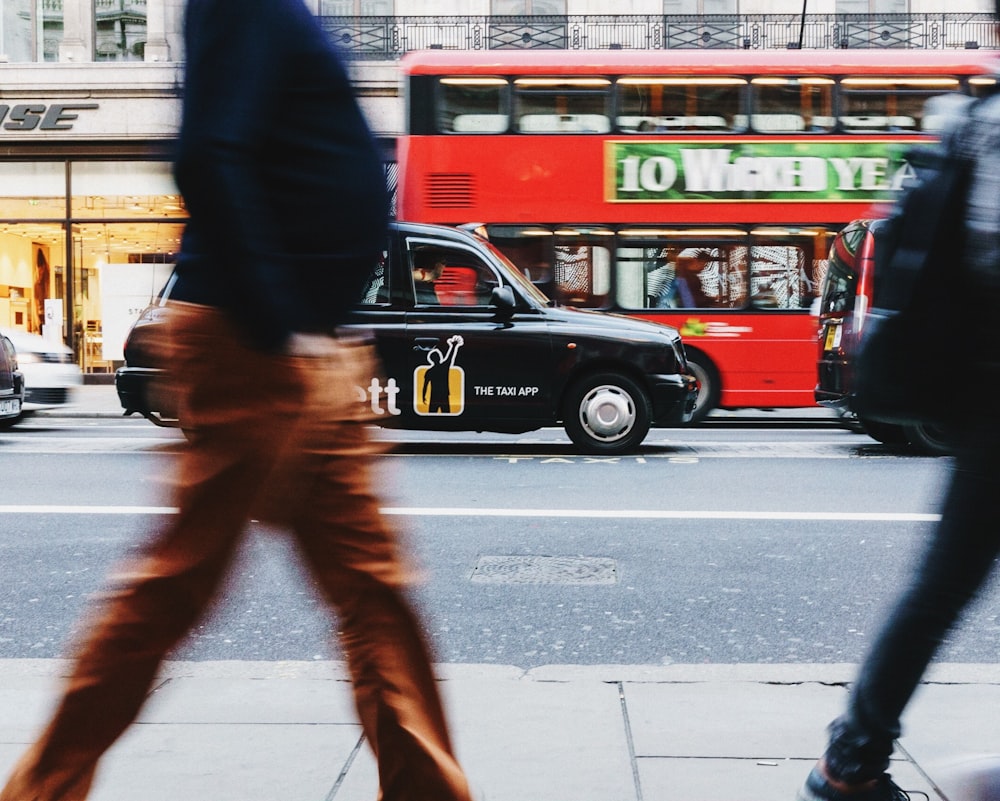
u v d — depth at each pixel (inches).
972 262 87.8
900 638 93.5
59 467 393.7
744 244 554.6
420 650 89.8
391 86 550.6
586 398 433.4
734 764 120.3
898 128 553.0
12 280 932.6
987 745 123.6
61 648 182.7
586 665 169.2
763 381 557.9
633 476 374.9
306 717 135.9
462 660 177.2
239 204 75.3
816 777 98.4
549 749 124.9
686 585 225.3
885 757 96.3
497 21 948.6
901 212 94.3
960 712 135.8
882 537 271.7
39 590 219.9
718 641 187.6
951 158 90.5
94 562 243.0
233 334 80.7
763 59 555.8
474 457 430.3
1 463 405.1
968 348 90.5
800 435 538.6
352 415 87.1
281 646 183.3
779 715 137.2
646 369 430.6
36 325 928.9
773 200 553.3
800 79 553.9
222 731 130.5
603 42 949.8
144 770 118.2
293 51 79.0
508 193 548.4
